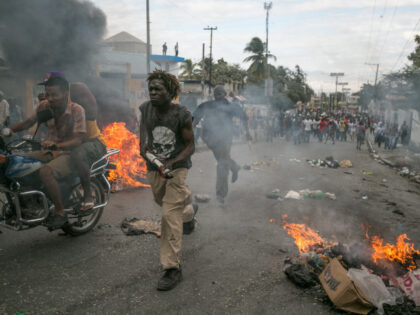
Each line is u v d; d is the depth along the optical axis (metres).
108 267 3.03
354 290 2.43
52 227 3.26
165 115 2.79
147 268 3.04
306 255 3.12
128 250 3.39
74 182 3.45
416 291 2.62
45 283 2.72
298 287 2.80
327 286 2.63
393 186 8.09
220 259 3.30
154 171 2.91
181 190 2.81
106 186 3.82
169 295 2.62
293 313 2.45
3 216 3.21
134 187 5.93
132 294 2.62
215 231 4.05
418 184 8.68
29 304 2.43
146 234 3.81
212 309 2.46
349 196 6.50
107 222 4.17
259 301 2.59
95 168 3.60
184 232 3.89
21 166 3.01
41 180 3.11
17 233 3.72
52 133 3.45
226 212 4.88
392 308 2.45
